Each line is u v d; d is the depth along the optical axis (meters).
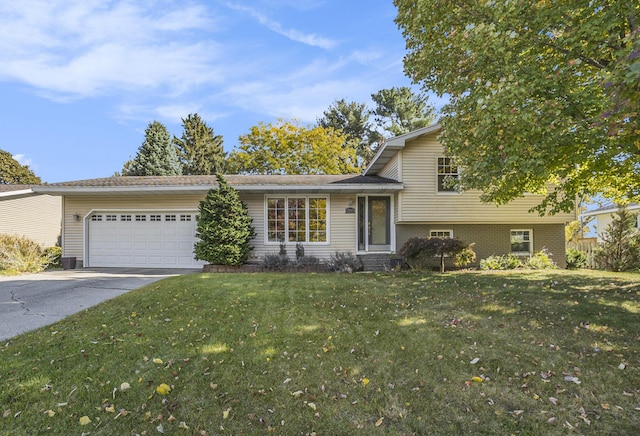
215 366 3.63
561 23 5.29
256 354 3.93
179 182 12.50
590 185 7.61
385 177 13.25
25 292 7.22
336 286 7.50
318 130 25.27
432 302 6.12
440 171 11.31
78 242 12.45
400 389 3.24
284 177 14.05
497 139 5.65
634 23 4.82
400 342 4.27
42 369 3.50
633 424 2.69
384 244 12.42
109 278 9.27
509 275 9.05
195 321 5.04
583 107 5.31
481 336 4.44
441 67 6.80
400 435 2.62
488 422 2.75
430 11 6.41
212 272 10.57
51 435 2.57
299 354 3.94
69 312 5.61
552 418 2.77
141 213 12.41
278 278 8.59
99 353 3.89
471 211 11.24
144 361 3.72
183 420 2.77
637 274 9.08
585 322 4.91
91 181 12.86
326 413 2.88
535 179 6.97
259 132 25.66
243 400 3.05
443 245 9.79
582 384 3.25
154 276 9.73
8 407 2.88
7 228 14.78
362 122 30.30
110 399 3.01
